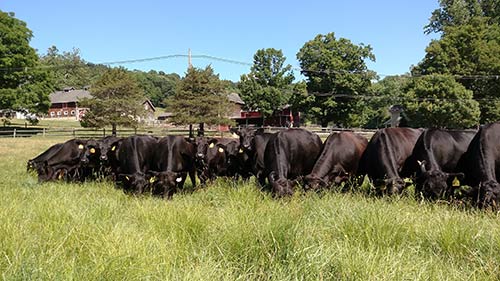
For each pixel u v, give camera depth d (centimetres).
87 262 456
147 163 1124
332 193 877
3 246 465
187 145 1164
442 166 1001
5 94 4438
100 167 1320
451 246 513
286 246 481
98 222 581
